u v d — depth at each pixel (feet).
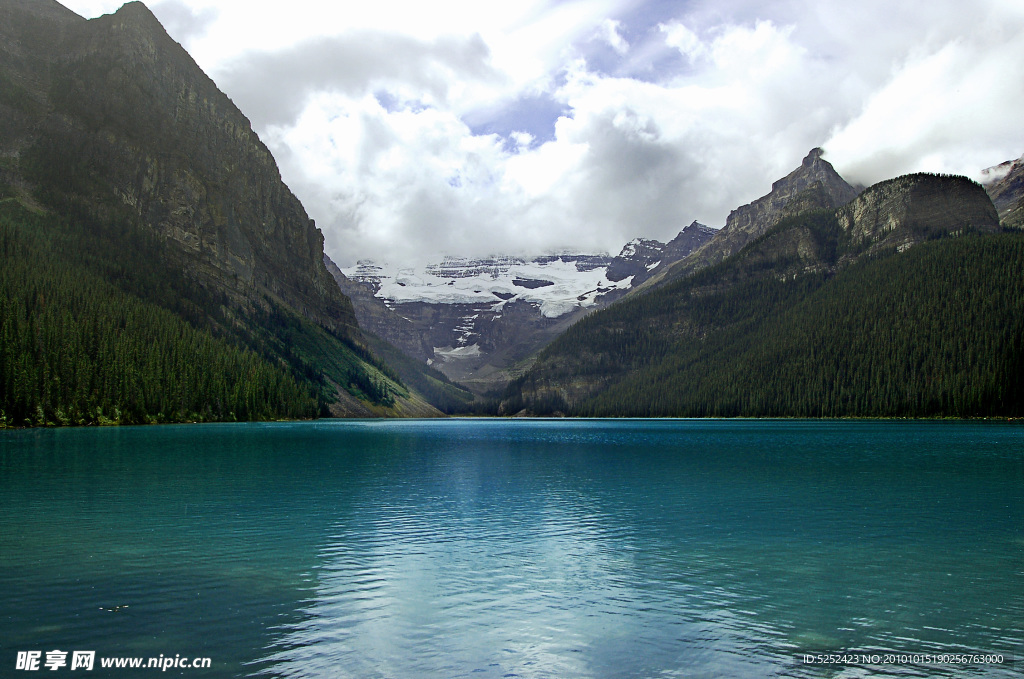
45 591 104.78
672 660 83.10
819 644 87.45
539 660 82.64
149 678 75.77
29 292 570.05
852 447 369.91
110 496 192.13
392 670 79.46
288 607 99.76
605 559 126.82
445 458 319.27
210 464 273.95
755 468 270.05
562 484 225.56
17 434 424.46
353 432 566.77
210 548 133.18
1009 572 118.11
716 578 115.34
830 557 128.26
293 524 156.35
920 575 116.57
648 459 312.09
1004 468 263.49
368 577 114.73
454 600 103.55
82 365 519.60
